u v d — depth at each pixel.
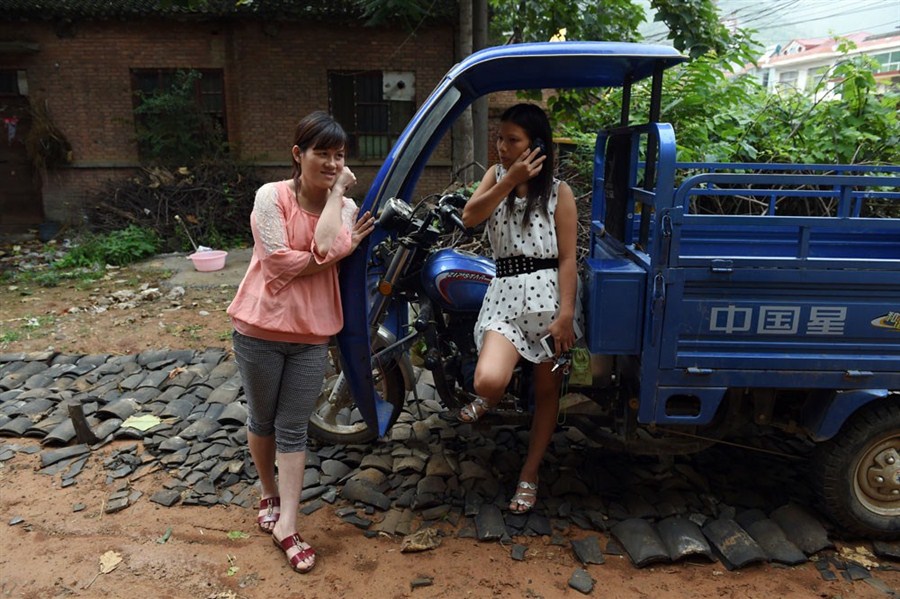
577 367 2.76
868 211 4.91
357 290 2.67
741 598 2.37
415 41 10.30
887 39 29.89
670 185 2.42
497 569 2.51
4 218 10.34
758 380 2.57
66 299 6.44
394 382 3.21
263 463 2.70
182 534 2.71
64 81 9.95
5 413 3.71
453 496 2.95
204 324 5.55
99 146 10.19
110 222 9.29
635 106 5.89
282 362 2.51
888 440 2.64
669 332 2.52
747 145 5.21
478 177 7.39
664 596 2.38
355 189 10.66
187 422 3.61
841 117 5.30
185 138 9.77
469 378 2.94
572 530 2.76
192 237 9.19
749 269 2.46
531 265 2.62
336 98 10.45
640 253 2.74
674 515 2.82
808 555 2.61
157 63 10.04
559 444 3.45
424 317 2.91
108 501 2.93
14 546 2.63
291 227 2.40
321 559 2.56
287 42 10.10
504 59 2.53
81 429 3.37
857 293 2.50
